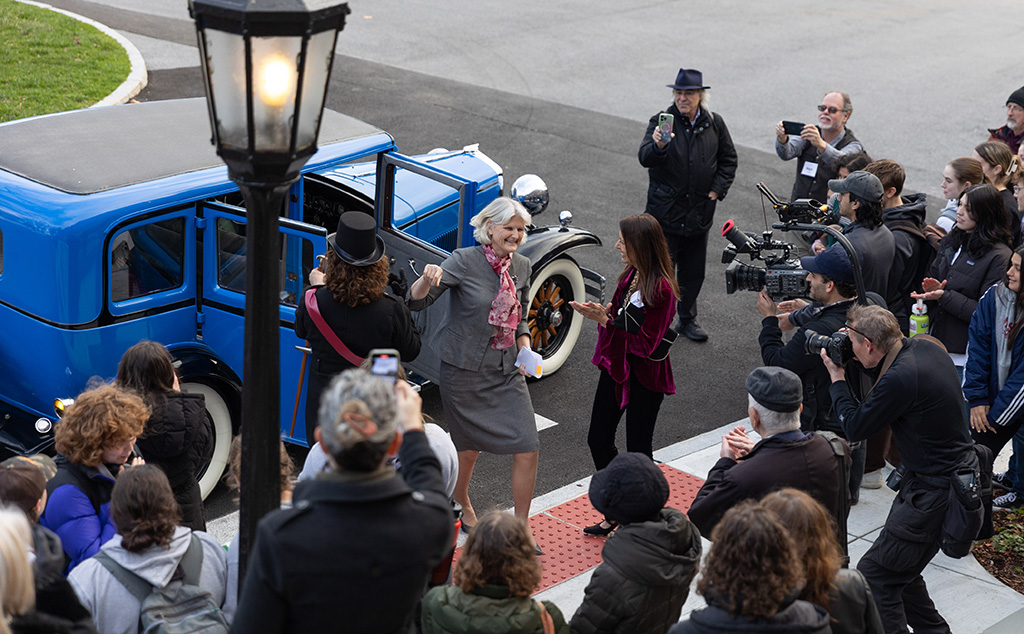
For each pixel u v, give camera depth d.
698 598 5.37
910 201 6.82
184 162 5.99
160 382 4.60
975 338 5.97
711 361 8.31
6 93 12.70
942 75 17.53
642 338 5.50
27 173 5.68
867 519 6.14
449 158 8.16
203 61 2.82
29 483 3.65
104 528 4.04
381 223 6.69
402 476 2.81
